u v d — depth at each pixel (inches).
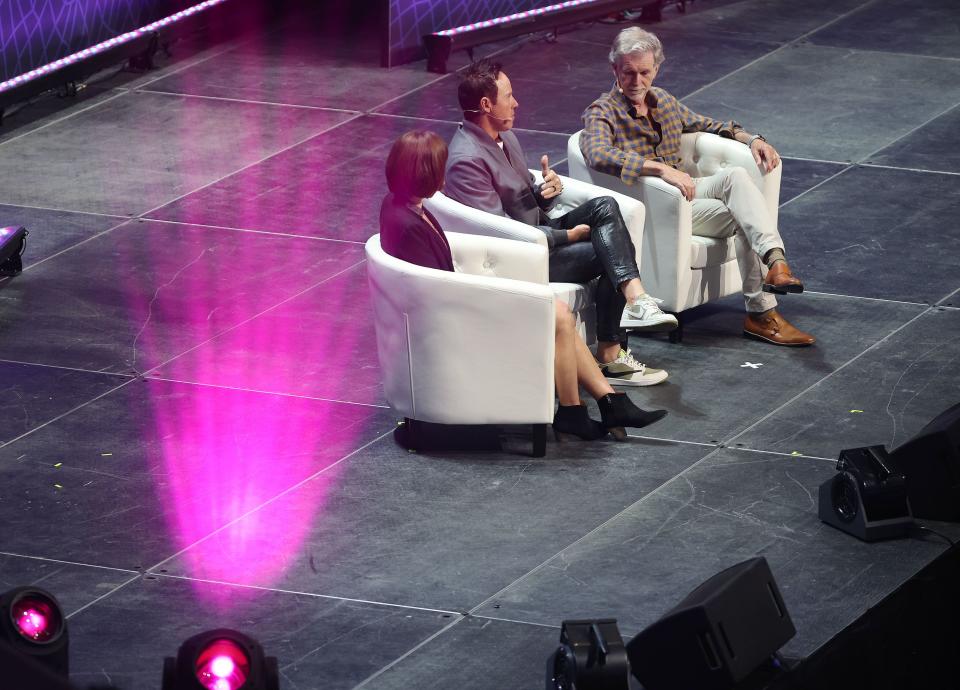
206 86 743.1
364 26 855.1
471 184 431.8
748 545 354.9
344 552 353.7
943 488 362.6
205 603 332.8
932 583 343.6
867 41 817.5
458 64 786.8
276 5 873.5
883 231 561.0
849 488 356.5
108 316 492.1
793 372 448.5
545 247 412.2
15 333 477.7
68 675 269.9
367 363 458.3
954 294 503.8
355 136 676.1
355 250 550.6
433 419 394.9
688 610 290.4
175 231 566.6
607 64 788.0
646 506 373.7
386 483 386.3
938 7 882.8
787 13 874.8
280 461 397.7
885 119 692.1
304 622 324.8
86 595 335.6
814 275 520.7
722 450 402.0
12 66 673.0
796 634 318.0
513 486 384.5
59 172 627.2
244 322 487.8
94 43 724.7
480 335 386.3
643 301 425.1
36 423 418.6
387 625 323.6
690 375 447.2
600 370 431.2
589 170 473.1
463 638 318.3
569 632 277.6
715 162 486.6
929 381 440.5
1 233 517.0
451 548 355.3
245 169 633.0
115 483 386.0
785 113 703.1
